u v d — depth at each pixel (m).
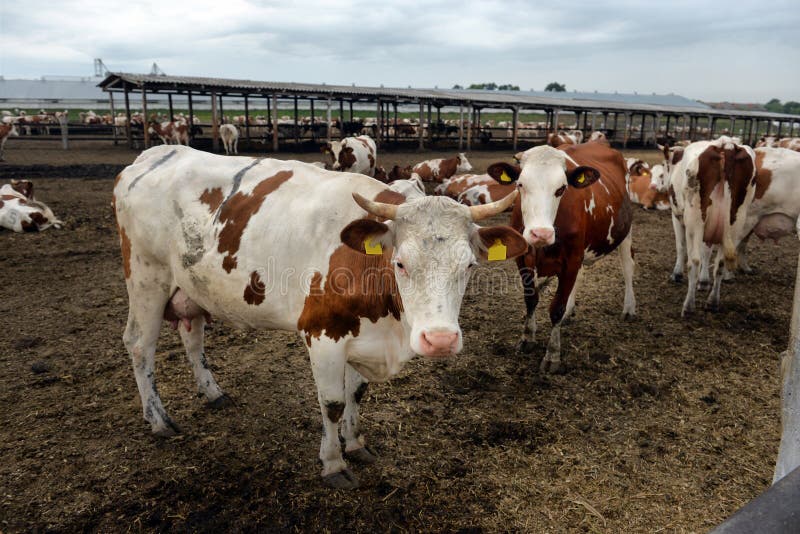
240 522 3.10
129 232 3.83
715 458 3.79
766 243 10.05
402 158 26.17
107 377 4.73
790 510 0.95
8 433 3.87
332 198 3.26
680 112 45.66
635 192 14.79
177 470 3.54
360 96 31.08
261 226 3.33
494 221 12.09
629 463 3.73
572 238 4.90
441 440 3.94
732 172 6.10
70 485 3.36
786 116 54.28
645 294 7.20
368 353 3.20
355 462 3.69
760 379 4.93
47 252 8.70
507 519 3.19
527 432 4.06
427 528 3.11
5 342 5.35
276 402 4.41
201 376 4.31
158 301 3.91
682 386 4.79
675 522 3.19
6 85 75.88
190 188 3.63
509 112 88.50
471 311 6.57
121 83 28.41
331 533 3.05
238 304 3.47
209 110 65.69
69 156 22.58
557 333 4.98
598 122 77.75
